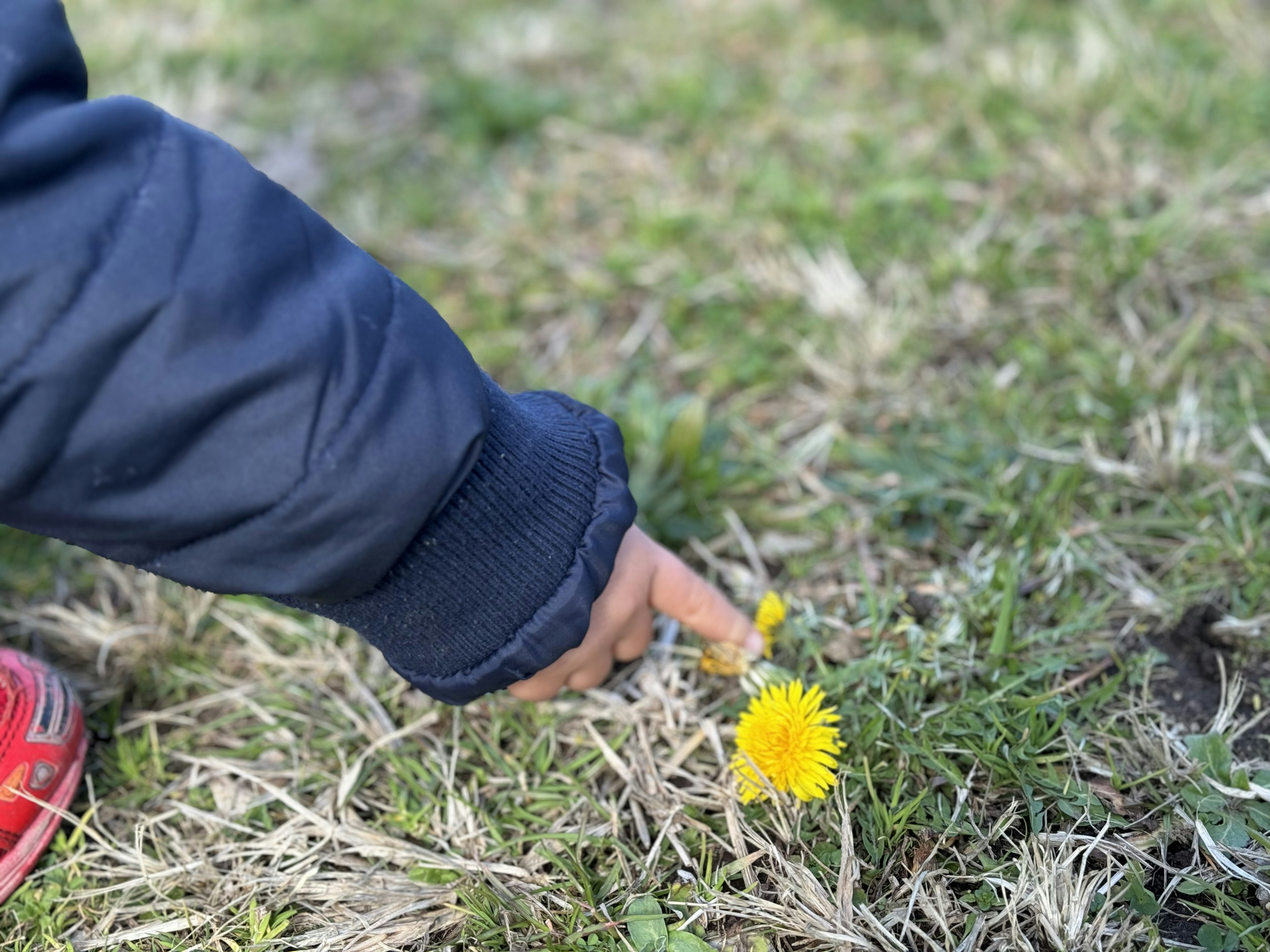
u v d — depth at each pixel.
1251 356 0.46
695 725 0.36
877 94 0.68
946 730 0.33
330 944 0.31
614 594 0.33
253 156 0.68
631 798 0.34
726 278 0.55
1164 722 0.34
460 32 0.80
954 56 0.70
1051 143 0.60
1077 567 0.39
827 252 0.55
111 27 0.81
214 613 0.41
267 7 0.84
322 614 0.29
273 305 0.24
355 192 0.65
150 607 0.41
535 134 0.68
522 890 0.32
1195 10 0.69
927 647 0.36
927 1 0.74
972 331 0.50
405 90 0.74
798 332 0.52
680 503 0.42
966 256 0.53
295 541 0.25
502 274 0.58
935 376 0.48
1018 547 0.39
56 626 0.41
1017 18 0.71
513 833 0.34
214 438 0.24
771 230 0.57
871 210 0.57
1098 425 0.44
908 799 0.32
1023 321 0.50
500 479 0.28
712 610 0.35
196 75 0.75
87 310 0.23
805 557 0.42
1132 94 0.62
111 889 0.32
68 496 0.24
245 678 0.39
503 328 0.54
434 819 0.34
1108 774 0.32
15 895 0.33
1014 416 0.45
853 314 0.51
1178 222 0.53
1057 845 0.30
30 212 0.22
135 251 0.23
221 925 0.32
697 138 0.65
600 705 0.37
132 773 0.36
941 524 0.42
